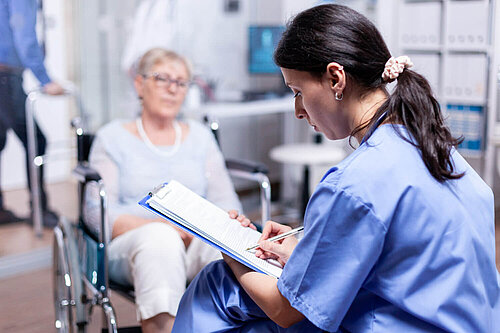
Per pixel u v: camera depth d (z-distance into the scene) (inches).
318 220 37.3
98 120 130.0
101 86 129.5
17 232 121.2
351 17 39.8
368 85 40.0
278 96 155.3
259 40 155.6
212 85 148.6
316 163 143.7
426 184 37.7
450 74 135.3
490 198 42.2
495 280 41.0
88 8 125.4
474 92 133.1
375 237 36.3
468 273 37.5
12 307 100.5
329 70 39.2
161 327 62.1
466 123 135.0
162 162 82.4
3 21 114.7
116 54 130.9
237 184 158.7
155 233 65.7
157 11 136.6
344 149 143.1
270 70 157.9
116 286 68.8
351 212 36.4
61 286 79.7
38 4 118.2
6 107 117.3
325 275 37.4
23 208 121.7
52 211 125.7
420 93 39.4
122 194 80.6
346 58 38.8
